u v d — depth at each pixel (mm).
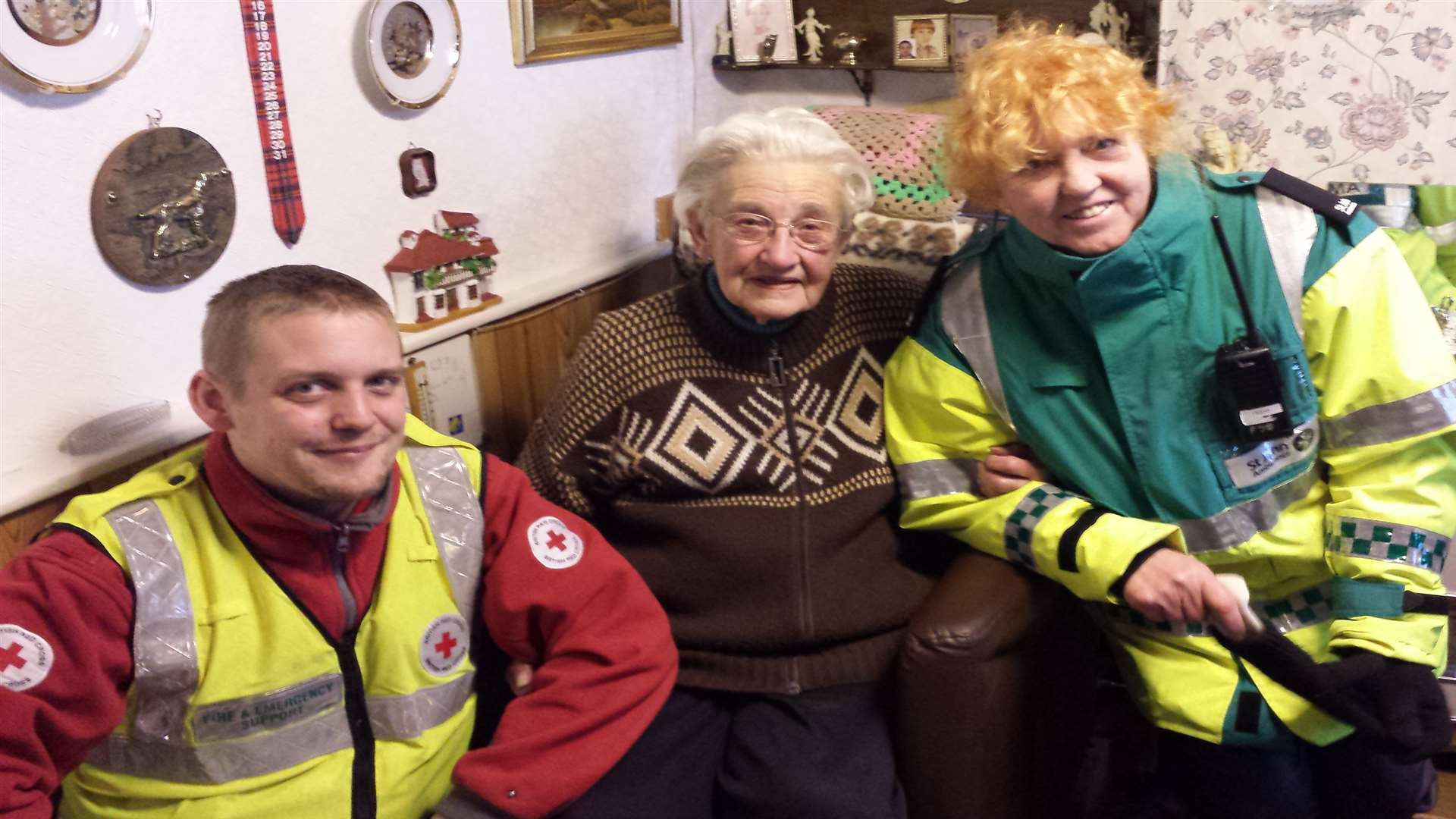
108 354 1312
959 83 1312
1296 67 1539
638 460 1423
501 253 1876
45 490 1224
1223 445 1249
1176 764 1485
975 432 1385
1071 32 1746
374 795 1152
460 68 1725
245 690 1083
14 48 1147
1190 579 1172
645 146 2203
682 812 1283
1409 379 1182
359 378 1059
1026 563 1314
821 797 1243
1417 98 1476
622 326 1454
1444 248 1518
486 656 1332
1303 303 1215
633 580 1306
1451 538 1236
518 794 1158
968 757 1264
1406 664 1171
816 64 2102
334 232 1571
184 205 1349
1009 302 1356
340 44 1531
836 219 1367
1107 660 1836
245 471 1090
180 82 1335
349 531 1124
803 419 1424
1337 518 1246
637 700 1239
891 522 1485
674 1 2180
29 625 986
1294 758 1391
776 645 1386
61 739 995
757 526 1399
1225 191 1256
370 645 1155
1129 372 1253
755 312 1362
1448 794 1615
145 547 1063
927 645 1246
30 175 1199
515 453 1914
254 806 1096
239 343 1049
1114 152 1172
